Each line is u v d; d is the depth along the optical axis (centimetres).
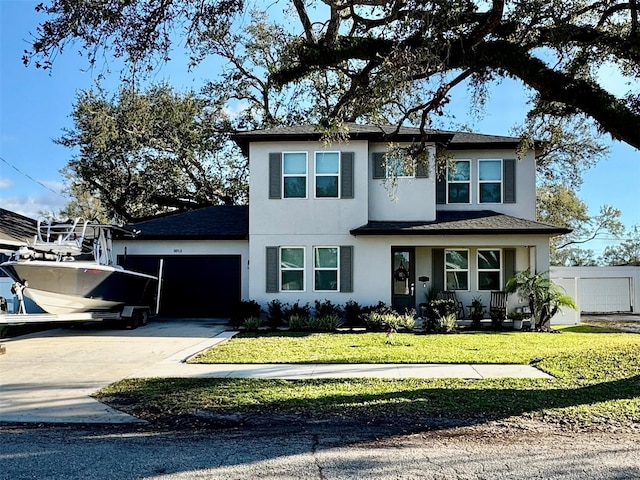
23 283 1350
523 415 634
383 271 1720
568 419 614
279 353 1129
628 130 842
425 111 1090
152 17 856
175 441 549
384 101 1025
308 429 591
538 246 1680
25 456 502
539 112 1161
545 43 924
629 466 462
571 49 966
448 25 813
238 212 2148
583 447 517
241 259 1902
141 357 1108
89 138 2752
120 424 627
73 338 1412
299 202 1747
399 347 1216
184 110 2777
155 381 857
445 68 896
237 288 1898
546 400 697
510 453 501
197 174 2980
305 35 991
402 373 912
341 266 1727
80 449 523
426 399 713
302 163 1756
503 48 890
